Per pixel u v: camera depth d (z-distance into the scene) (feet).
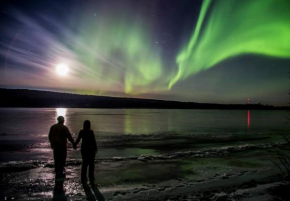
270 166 27.09
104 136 57.88
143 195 17.57
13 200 16.33
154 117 182.39
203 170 25.18
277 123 120.26
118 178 21.93
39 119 127.54
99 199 16.66
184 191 18.58
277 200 16.29
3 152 35.47
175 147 42.01
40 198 16.74
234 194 17.66
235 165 27.45
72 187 19.21
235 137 57.16
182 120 147.02
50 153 35.01
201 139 53.26
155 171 24.57
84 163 21.04
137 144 45.16
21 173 22.91
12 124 93.76
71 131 68.54
